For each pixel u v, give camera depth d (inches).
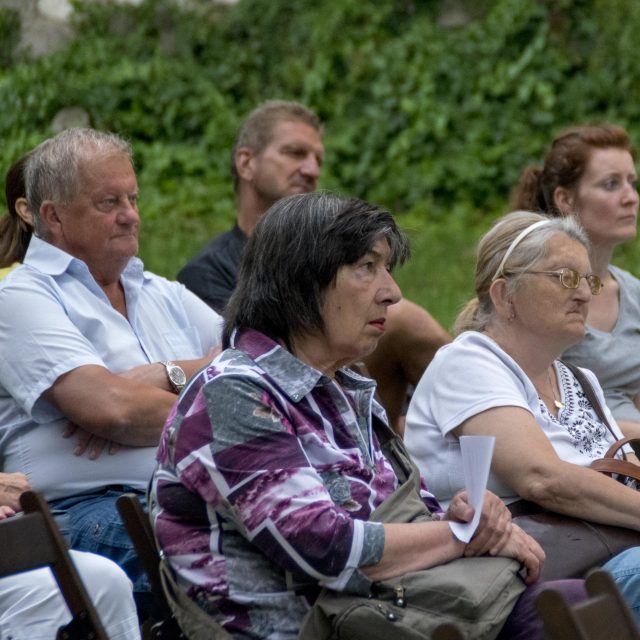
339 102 1414.9
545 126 1390.3
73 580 332.8
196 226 1197.7
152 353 490.9
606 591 304.0
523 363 462.6
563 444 459.8
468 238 1250.0
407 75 1412.4
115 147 482.6
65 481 452.1
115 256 478.3
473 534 356.5
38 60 1243.2
